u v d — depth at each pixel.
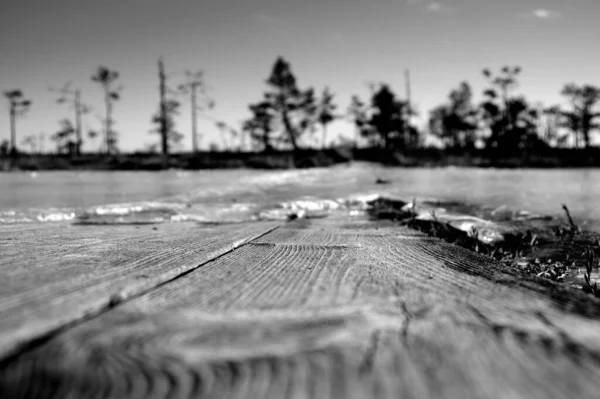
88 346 0.51
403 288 0.81
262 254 1.25
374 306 0.68
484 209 2.99
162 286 0.82
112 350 0.50
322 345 0.51
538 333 0.55
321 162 20.05
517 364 0.46
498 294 0.76
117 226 2.26
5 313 0.60
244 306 0.67
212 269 1.01
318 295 0.75
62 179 9.67
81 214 2.84
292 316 0.62
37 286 0.76
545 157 21.00
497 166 18.19
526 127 33.91
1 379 0.44
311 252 1.30
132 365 0.46
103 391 0.41
